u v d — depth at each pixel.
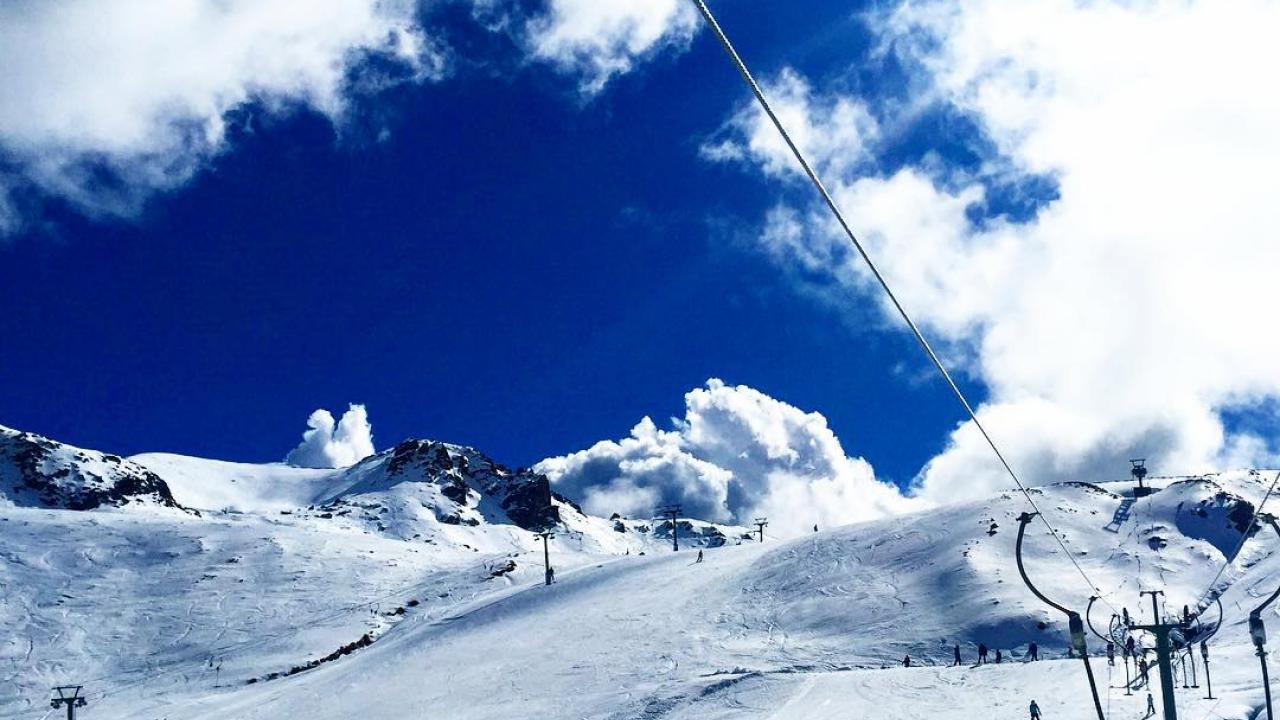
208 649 101.06
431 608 111.44
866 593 74.38
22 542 143.12
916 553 81.75
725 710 47.56
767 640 66.56
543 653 69.25
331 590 122.12
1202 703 31.94
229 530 153.50
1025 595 67.38
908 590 73.44
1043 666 48.62
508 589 106.88
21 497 186.75
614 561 115.06
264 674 90.50
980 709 40.00
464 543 189.62
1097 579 69.62
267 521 169.00
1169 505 82.75
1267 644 43.41
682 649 65.25
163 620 111.50
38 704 86.81
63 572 129.88
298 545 143.88
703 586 85.50
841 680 50.31
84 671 96.50
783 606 75.06
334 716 61.16
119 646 103.62
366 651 88.62
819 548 89.44
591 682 59.06
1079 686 41.75
